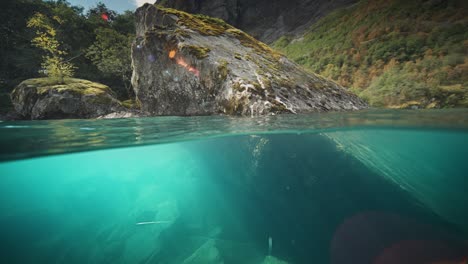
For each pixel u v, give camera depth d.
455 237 2.77
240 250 3.01
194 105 7.65
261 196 4.19
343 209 3.55
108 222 3.49
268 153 4.57
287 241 3.14
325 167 4.39
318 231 3.24
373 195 3.73
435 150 4.31
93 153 3.61
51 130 4.33
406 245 2.72
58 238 2.99
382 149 4.43
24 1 23.67
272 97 6.08
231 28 11.33
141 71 9.34
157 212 3.88
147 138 3.82
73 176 4.16
